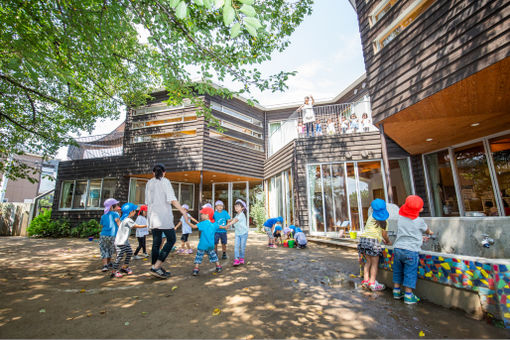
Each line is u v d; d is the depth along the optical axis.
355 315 2.78
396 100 6.06
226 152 13.27
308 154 10.21
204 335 2.35
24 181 23.02
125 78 8.56
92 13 4.51
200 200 11.95
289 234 8.52
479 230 3.73
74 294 3.55
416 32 5.58
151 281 4.20
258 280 4.20
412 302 3.09
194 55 5.30
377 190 9.50
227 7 1.74
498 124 6.55
